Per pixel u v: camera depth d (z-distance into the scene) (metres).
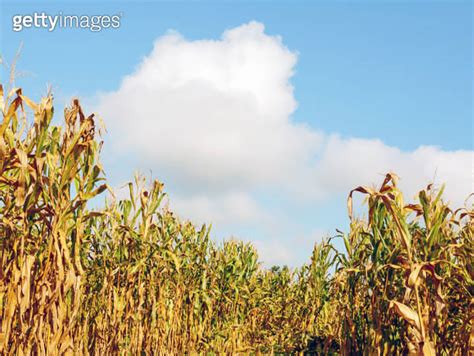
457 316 6.82
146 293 9.37
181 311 10.77
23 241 5.03
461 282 6.74
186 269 11.20
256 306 14.01
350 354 7.53
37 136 5.26
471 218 7.16
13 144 5.11
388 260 6.72
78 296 5.67
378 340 6.76
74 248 5.83
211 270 12.05
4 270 5.00
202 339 11.03
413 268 5.41
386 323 6.84
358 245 8.17
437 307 5.76
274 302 15.09
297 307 14.70
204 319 11.62
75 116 5.81
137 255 8.97
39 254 5.50
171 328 9.94
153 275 9.38
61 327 5.37
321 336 12.84
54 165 5.52
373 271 7.00
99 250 8.65
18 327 5.19
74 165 5.57
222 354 11.84
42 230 5.66
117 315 8.27
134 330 8.58
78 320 7.12
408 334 6.57
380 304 6.85
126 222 8.71
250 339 13.52
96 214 6.04
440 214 6.35
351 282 7.69
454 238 6.98
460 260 6.75
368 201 6.50
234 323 12.49
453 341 6.47
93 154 5.91
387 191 5.87
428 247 6.33
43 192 5.39
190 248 11.41
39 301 5.35
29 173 5.16
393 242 7.01
